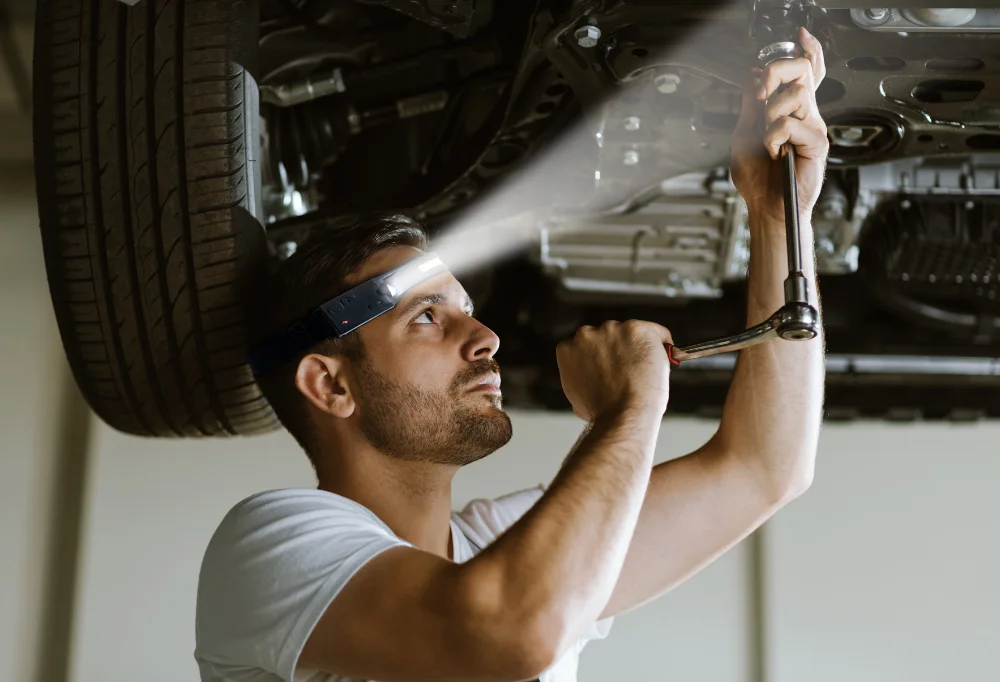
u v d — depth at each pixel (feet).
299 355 4.94
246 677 4.28
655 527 5.25
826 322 11.37
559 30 5.47
